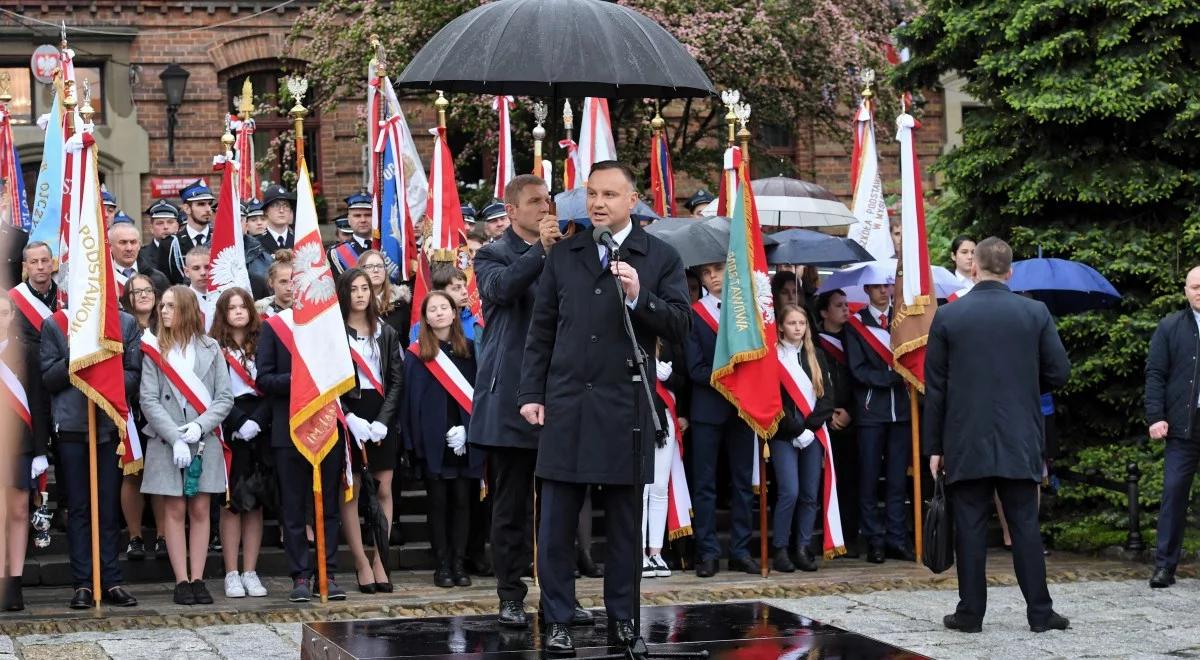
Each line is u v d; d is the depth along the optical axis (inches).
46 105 977.5
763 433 463.8
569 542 299.9
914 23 623.8
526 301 317.1
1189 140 567.5
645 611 344.5
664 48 321.1
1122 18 560.1
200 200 578.6
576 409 294.4
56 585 454.6
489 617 331.9
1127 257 562.9
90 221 400.2
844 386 522.3
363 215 585.6
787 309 486.9
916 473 509.4
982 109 616.1
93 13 980.6
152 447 417.4
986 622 405.7
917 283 504.1
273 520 501.7
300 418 414.6
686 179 1008.2
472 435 318.0
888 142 1028.5
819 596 446.9
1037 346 386.9
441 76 316.8
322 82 941.8
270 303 479.8
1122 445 565.6
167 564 466.0
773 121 927.0
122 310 445.4
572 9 318.3
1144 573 486.9
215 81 996.6
